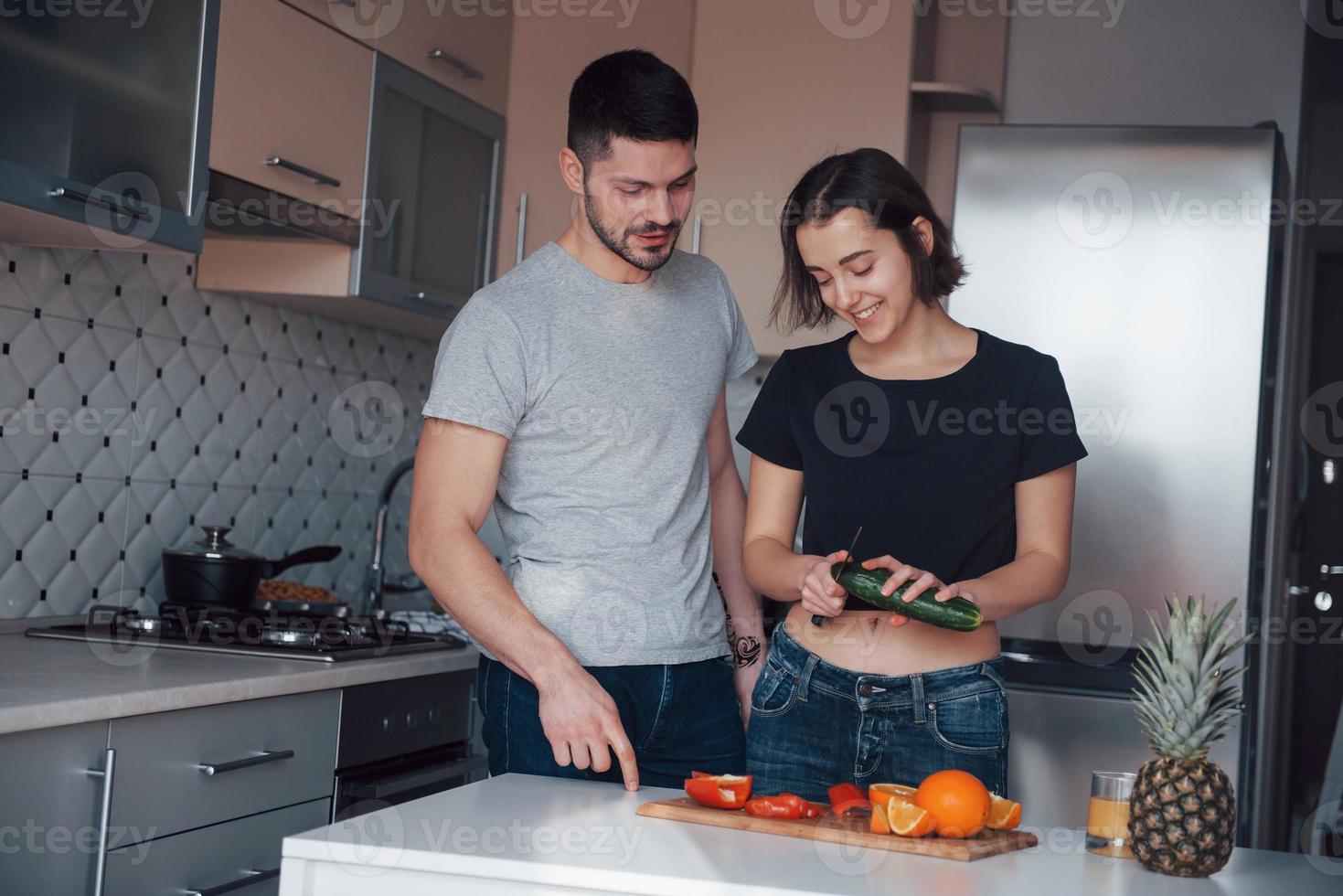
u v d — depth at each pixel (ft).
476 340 5.51
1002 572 5.13
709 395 6.05
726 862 3.73
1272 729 10.64
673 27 10.48
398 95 8.84
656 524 5.75
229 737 6.26
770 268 10.36
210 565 8.04
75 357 7.89
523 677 5.49
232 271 8.79
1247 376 8.73
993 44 11.35
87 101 6.23
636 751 5.73
